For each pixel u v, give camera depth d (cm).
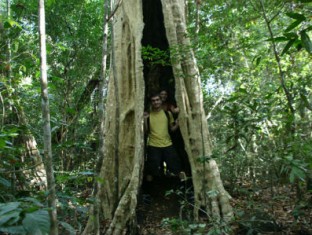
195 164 661
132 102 690
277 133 632
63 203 408
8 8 666
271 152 611
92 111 1059
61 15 1057
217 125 964
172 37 678
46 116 296
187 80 677
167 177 834
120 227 579
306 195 651
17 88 631
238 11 841
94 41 1076
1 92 570
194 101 675
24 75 656
